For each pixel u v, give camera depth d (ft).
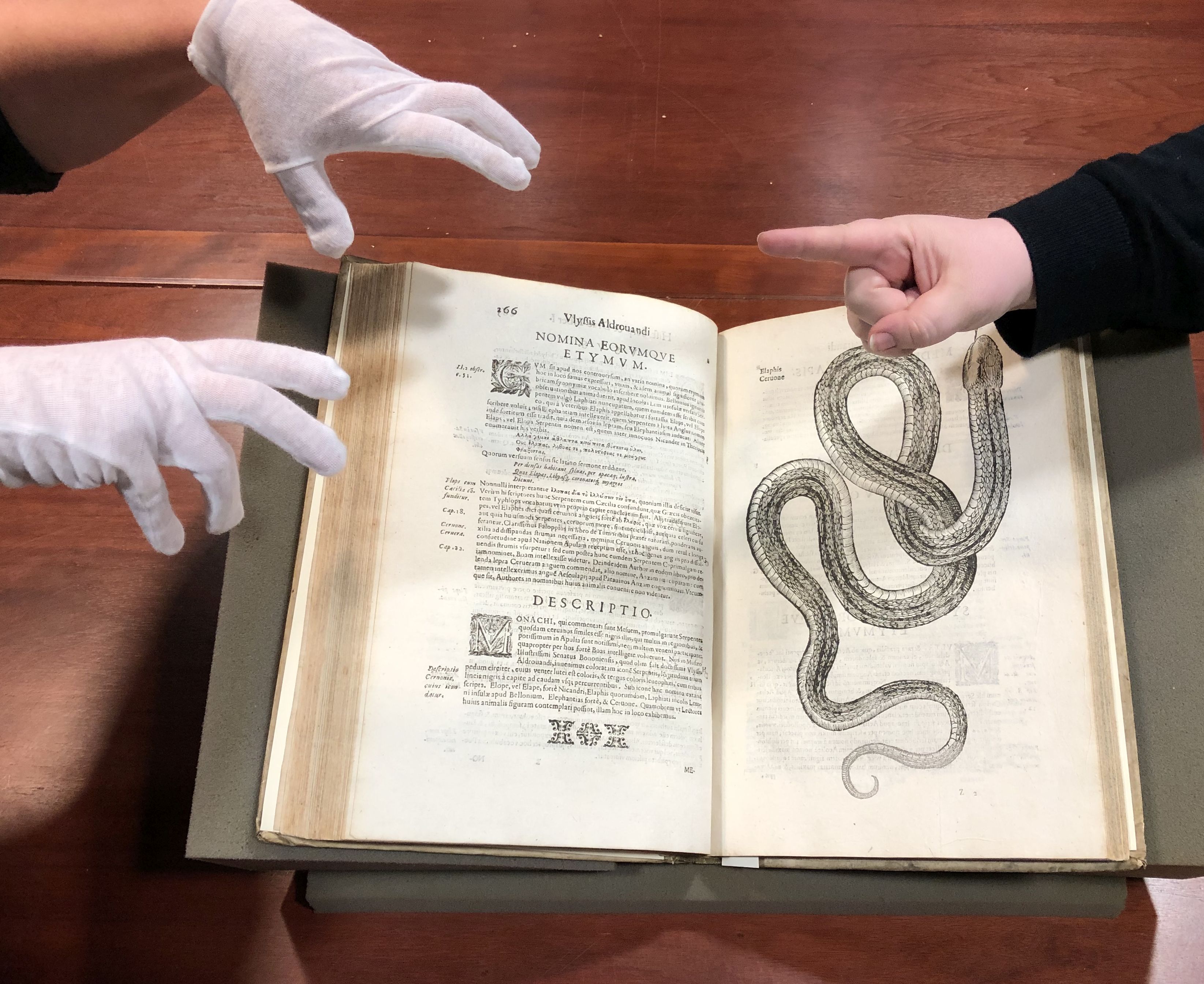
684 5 2.00
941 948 1.52
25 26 1.25
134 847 1.53
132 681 1.61
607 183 1.89
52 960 1.48
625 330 1.58
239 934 1.51
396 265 1.53
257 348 1.21
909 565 1.49
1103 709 1.35
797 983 1.51
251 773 1.32
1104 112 1.92
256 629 1.38
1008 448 1.49
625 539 1.48
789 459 1.58
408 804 1.31
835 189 1.89
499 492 1.46
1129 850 1.30
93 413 1.10
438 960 1.51
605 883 1.46
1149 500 1.45
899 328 1.35
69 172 1.85
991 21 1.99
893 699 1.44
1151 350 1.50
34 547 1.66
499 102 1.94
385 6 1.98
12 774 1.55
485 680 1.38
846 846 1.39
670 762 1.41
